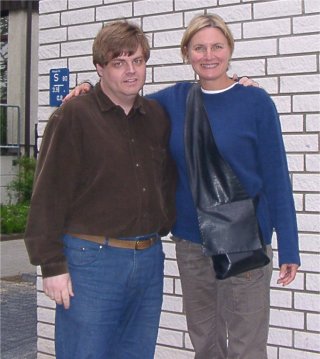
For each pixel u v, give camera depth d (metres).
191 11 4.16
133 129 3.06
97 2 4.54
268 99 3.08
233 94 3.08
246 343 3.14
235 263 3.01
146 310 3.19
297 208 3.85
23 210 13.68
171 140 3.17
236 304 3.12
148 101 3.20
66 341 3.06
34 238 2.90
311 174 3.80
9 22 17.61
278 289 3.94
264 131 3.06
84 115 2.95
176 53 4.23
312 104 3.78
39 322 4.84
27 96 17.03
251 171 3.09
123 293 3.05
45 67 4.79
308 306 3.84
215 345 3.40
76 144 2.93
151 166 3.08
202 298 3.30
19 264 9.52
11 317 6.49
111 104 3.01
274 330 3.95
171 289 4.28
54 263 2.91
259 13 3.91
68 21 4.67
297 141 3.83
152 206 3.06
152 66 4.32
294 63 3.82
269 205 3.11
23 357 5.19
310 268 3.82
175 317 4.27
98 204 2.96
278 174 3.06
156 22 4.30
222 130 3.05
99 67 3.03
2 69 18.05
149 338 3.22
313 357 3.84
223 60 3.05
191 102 3.14
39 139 4.84
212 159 3.06
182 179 3.19
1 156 16.23
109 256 2.99
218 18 3.07
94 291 2.98
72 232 3.00
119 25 3.01
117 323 3.10
